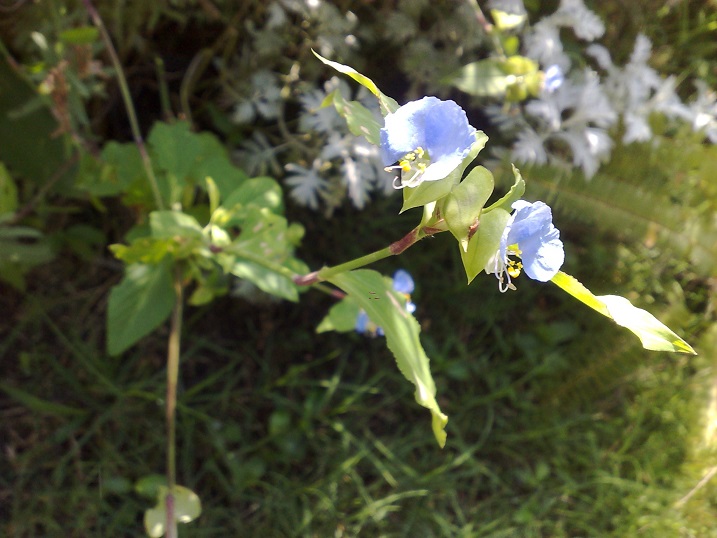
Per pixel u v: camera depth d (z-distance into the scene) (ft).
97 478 1.13
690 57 1.40
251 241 0.93
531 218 0.54
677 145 1.24
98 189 1.08
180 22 1.18
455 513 1.21
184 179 1.07
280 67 1.17
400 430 1.25
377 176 1.11
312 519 1.16
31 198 1.16
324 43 1.10
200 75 1.24
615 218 1.21
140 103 1.27
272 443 1.21
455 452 1.26
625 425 1.31
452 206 0.55
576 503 1.25
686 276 1.40
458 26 1.15
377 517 1.16
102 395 1.18
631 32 1.32
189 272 1.00
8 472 1.12
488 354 1.33
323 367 1.28
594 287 1.36
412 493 1.18
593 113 1.14
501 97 1.20
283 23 1.10
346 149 1.08
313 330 1.29
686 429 1.28
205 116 1.26
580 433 1.29
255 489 1.18
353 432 1.23
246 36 1.19
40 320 1.20
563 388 1.29
